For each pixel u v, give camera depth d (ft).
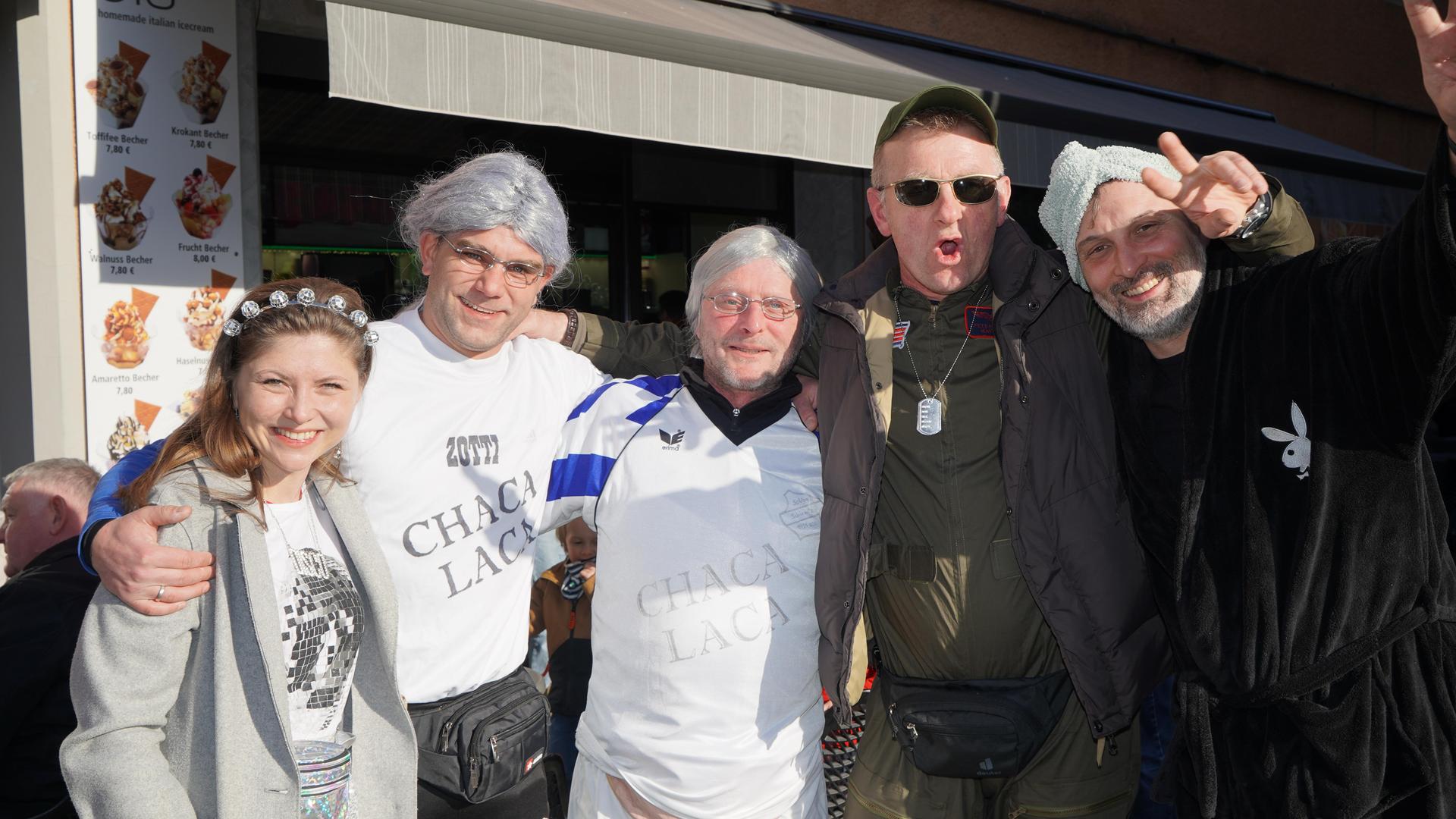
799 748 7.45
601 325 8.37
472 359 7.44
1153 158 6.68
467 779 6.95
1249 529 6.04
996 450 7.49
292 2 17.22
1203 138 18.90
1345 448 5.86
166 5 13.87
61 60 13.10
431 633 7.13
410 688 7.06
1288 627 5.85
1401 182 24.72
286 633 5.76
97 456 13.53
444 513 7.18
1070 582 7.17
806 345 8.26
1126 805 7.98
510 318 7.22
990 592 7.45
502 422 7.49
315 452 5.78
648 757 7.25
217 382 5.74
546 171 21.90
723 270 7.43
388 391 7.13
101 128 13.44
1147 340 6.77
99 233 13.47
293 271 18.58
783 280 7.43
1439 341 5.25
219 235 14.55
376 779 6.15
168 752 5.43
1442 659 5.80
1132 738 8.10
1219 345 6.40
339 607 6.06
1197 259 6.54
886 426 7.23
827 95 13.38
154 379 14.02
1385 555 5.77
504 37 10.54
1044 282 7.23
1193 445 6.38
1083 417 7.25
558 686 11.41
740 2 19.52
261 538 5.60
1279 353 6.13
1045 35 26.76
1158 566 6.81
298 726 5.82
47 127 13.05
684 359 8.50
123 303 13.71
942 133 7.51
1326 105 35.83
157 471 5.66
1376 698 5.74
